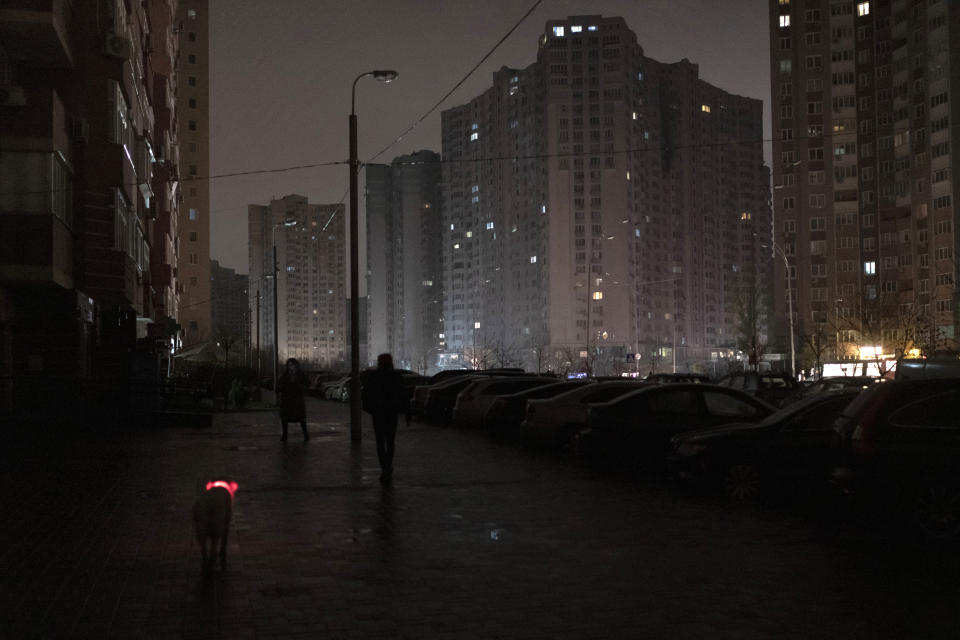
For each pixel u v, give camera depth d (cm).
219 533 771
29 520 1027
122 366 3002
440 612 637
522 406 2141
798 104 10806
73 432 2364
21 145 2300
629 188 14912
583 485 1343
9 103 2270
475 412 2428
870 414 966
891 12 10212
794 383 3500
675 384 1505
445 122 18762
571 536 934
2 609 643
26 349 2561
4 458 1736
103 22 2769
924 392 962
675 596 685
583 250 14862
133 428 2562
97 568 780
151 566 789
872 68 10475
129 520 1027
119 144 2772
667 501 1186
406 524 1003
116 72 2772
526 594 690
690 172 16850
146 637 576
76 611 638
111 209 2750
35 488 1303
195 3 11200
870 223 10394
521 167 16000
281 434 2386
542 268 15275
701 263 17062
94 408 2633
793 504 1190
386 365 1365
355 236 2245
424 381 3828
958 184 9038
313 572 765
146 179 3541
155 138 4862
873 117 10444
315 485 1339
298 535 936
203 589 705
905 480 941
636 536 936
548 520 1033
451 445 2038
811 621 617
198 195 11006
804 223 10669
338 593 692
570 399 1777
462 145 18250
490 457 1759
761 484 1202
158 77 5212
